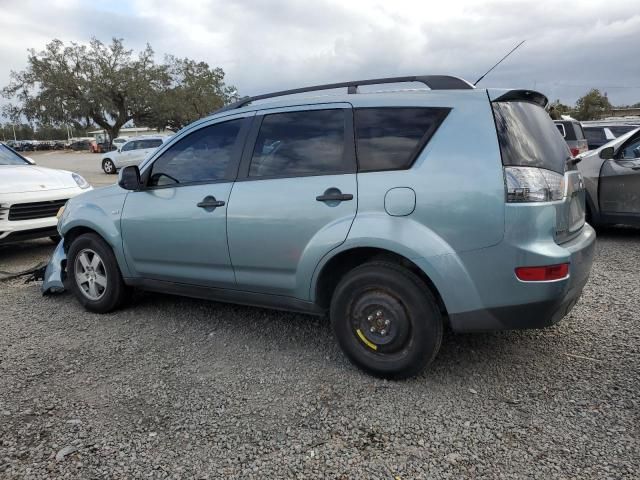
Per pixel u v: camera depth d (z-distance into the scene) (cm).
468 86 313
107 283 451
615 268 561
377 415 285
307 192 333
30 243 807
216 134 390
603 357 346
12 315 464
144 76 5216
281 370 342
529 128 305
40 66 4941
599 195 715
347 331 330
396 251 300
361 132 325
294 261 341
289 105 359
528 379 320
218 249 376
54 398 311
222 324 430
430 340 304
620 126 1464
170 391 317
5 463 250
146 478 238
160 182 416
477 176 284
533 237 278
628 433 261
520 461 243
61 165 3412
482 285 288
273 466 245
